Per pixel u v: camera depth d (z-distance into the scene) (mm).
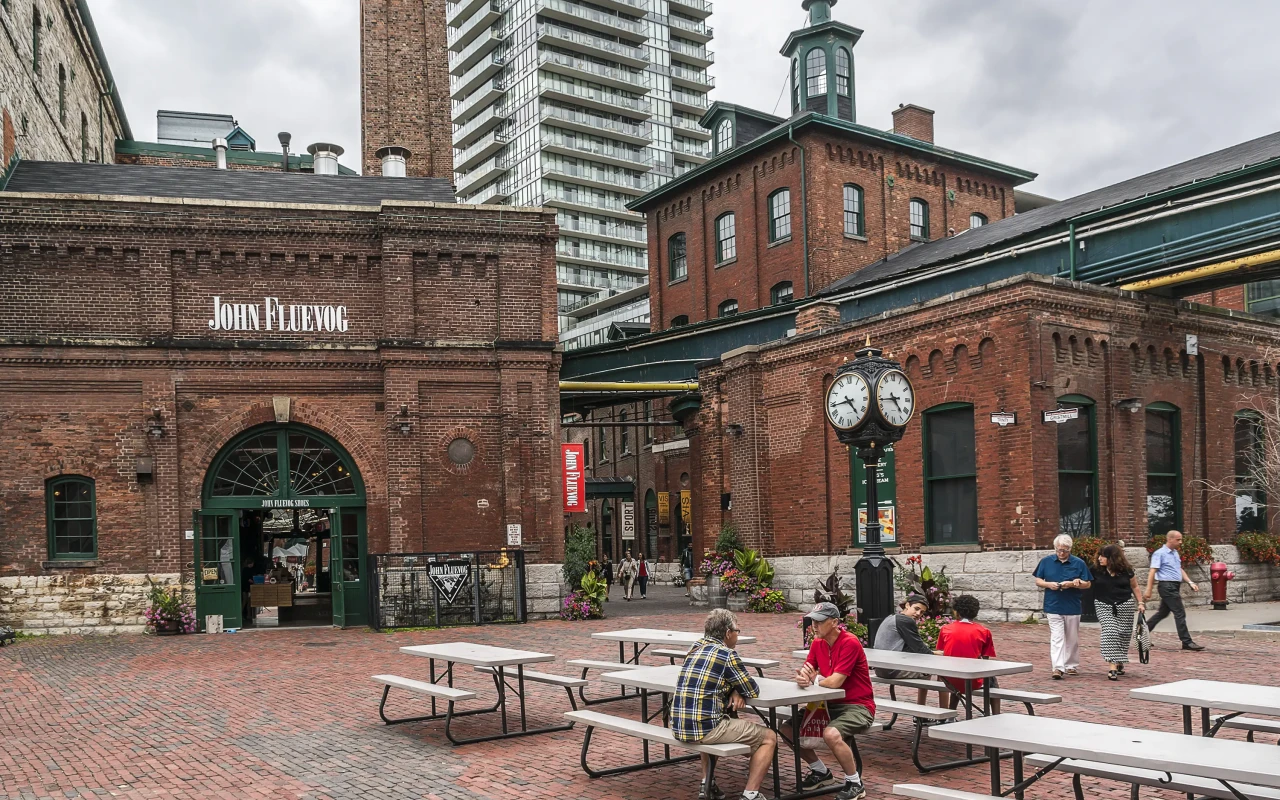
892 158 41969
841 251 40188
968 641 9703
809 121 39281
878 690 12266
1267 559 22859
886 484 22234
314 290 23500
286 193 25688
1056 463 19266
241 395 22812
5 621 21109
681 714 7727
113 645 19547
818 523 23703
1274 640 15781
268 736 10594
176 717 11766
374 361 23438
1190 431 22203
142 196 22562
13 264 21891
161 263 22547
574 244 104062
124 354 22062
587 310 93125
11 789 8680
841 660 8156
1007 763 8977
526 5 106188
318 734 10648
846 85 45500
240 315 23000
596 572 24734
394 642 19266
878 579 12188
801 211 40031
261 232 23141
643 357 33219
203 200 22766
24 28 27891
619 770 8883
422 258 23875
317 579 28469
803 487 24156
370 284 23828
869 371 12641
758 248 42500
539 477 23828
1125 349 20859
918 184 42812
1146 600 14156
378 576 22062
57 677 15250
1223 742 6105
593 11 107562
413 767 9172
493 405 23875
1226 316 23016
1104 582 12836
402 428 23078
